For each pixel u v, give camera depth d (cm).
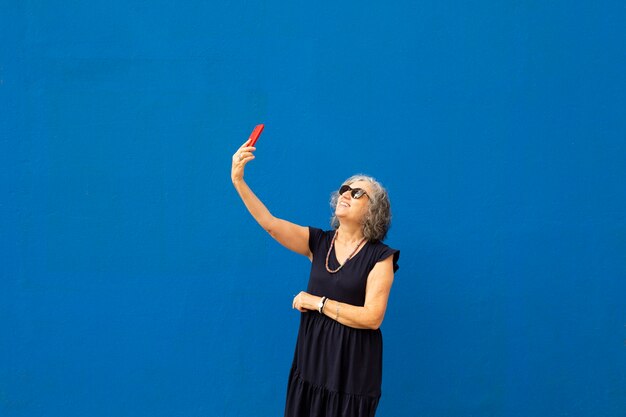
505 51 336
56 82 325
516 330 340
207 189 332
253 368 336
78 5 325
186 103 329
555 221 339
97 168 328
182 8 328
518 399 341
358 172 333
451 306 338
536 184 338
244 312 334
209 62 329
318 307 275
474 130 336
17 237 326
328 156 333
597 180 339
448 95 335
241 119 331
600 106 338
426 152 335
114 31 326
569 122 338
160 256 331
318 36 331
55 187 327
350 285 279
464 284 338
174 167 330
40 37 324
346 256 287
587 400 342
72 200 328
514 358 340
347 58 332
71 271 329
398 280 338
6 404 328
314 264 292
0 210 325
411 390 340
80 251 329
